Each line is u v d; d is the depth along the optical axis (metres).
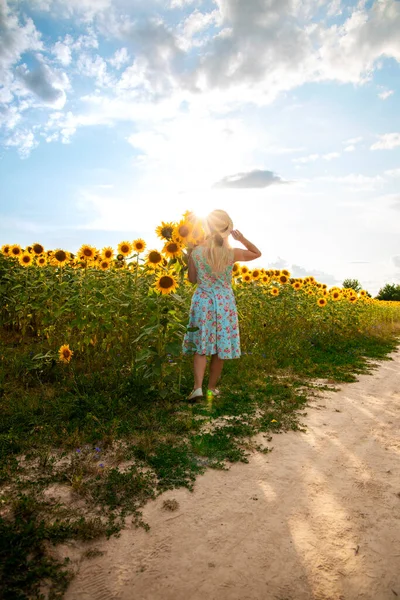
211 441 3.30
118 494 2.51
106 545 2.06
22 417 3.52
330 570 1.93
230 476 2.81
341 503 2.51
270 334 7.96
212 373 4.31
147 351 4.29
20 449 3.00
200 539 2.13
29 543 2.00
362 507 2.48
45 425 3.40
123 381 4.45
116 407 3.83
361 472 2.93
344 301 10.54
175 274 4.86
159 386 4.34
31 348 5.63
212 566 1.94
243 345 6.91
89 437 3.21
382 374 6.17
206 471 2.86
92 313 5.25
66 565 1.90
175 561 1.96
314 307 9.57
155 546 2.06
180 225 4.36
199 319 4.16
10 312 6.67
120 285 5.85
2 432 3.28
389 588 1.83
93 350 5.69
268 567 1.94
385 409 4.40
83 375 4.62
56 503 2.38
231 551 2.04
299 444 3.38
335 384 5.36
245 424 3.71
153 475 2.75
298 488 2.67
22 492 2.48
